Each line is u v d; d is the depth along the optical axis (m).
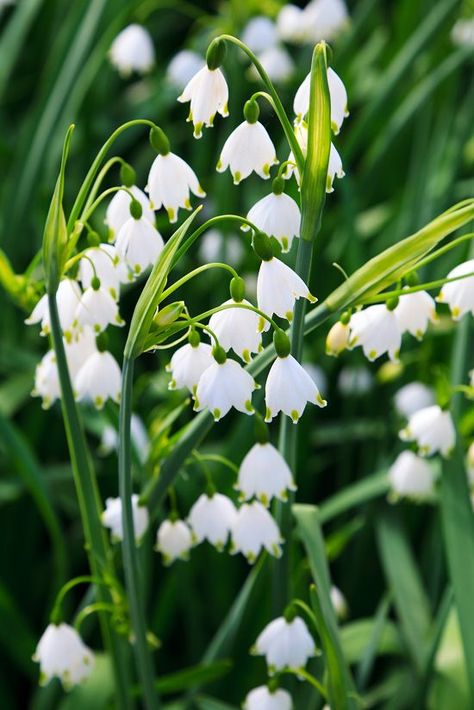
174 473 0.83
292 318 0.77
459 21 1.41
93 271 0.81
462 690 0.93
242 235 1.24
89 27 1.22
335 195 1.39
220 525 0.85
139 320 0.77
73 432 0.83
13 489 1.05
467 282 0.80
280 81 1.29
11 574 1.11
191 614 1.01
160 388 1.04
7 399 1.09
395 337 0.81
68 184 1.35
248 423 0.99
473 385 0.88
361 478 1.19
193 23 1.68
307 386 0.77
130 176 0.81
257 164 0.78
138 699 1.02
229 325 0.78
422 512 1.10
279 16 1.31
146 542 0.95
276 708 0.85
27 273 0.86
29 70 1.62
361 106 1.50
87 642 1.08
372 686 1.05
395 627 0.98
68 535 1.17
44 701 0.98
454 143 1.33
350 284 0.79
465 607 0.88
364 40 1.61
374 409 1.17
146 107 1.40
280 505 0.85
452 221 0.78
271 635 0.84
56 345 0.81
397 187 1.44
